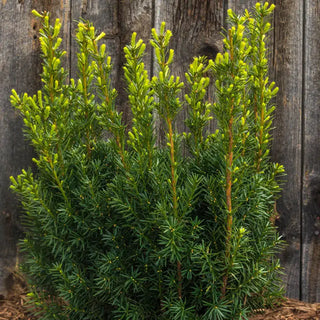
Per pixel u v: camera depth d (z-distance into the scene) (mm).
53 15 2639
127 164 1959
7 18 2643
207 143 2188
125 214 1972
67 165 1979
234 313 1917
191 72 1964
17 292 2627
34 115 1845
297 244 2672
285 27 2670
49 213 1987
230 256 1859
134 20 2639
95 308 2082
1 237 2645
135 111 1856
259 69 2018
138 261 2008
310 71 2680
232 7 2658
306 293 2674
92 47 1902
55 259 2186
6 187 2643
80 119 2119
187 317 1895
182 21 2652
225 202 1904
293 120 2672
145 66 2639
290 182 2672
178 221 1857
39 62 2646
